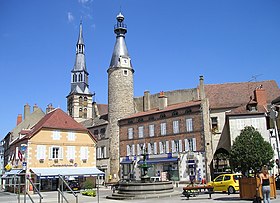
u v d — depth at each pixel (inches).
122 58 1854.1
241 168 1016.9
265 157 981.2
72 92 3011.8
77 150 1357.0
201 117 1412.4
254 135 1023.6
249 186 611.8
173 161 1460.4
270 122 1278.3
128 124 1713.8
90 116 3006.9
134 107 1904.5
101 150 1840.6
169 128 1523.1
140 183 837.2
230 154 1044.5
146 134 1614.2
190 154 1422.2
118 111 1785.2
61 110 1423.5
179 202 666.8
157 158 1537.9
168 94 1804.9
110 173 1731.1
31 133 1277.1
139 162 1603.1
